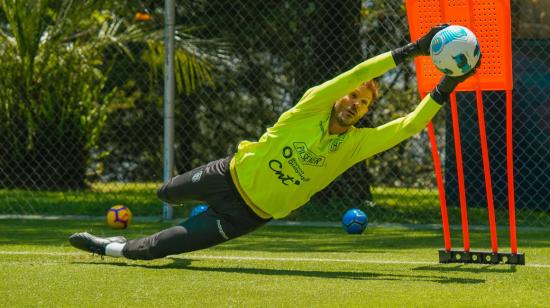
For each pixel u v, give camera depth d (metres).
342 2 35.72
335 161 15.78
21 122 41.91
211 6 39.25
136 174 53.31
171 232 16.70
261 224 16.55
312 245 22.25
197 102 48.84
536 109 33.22
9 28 46.00
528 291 14.07
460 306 12.56
